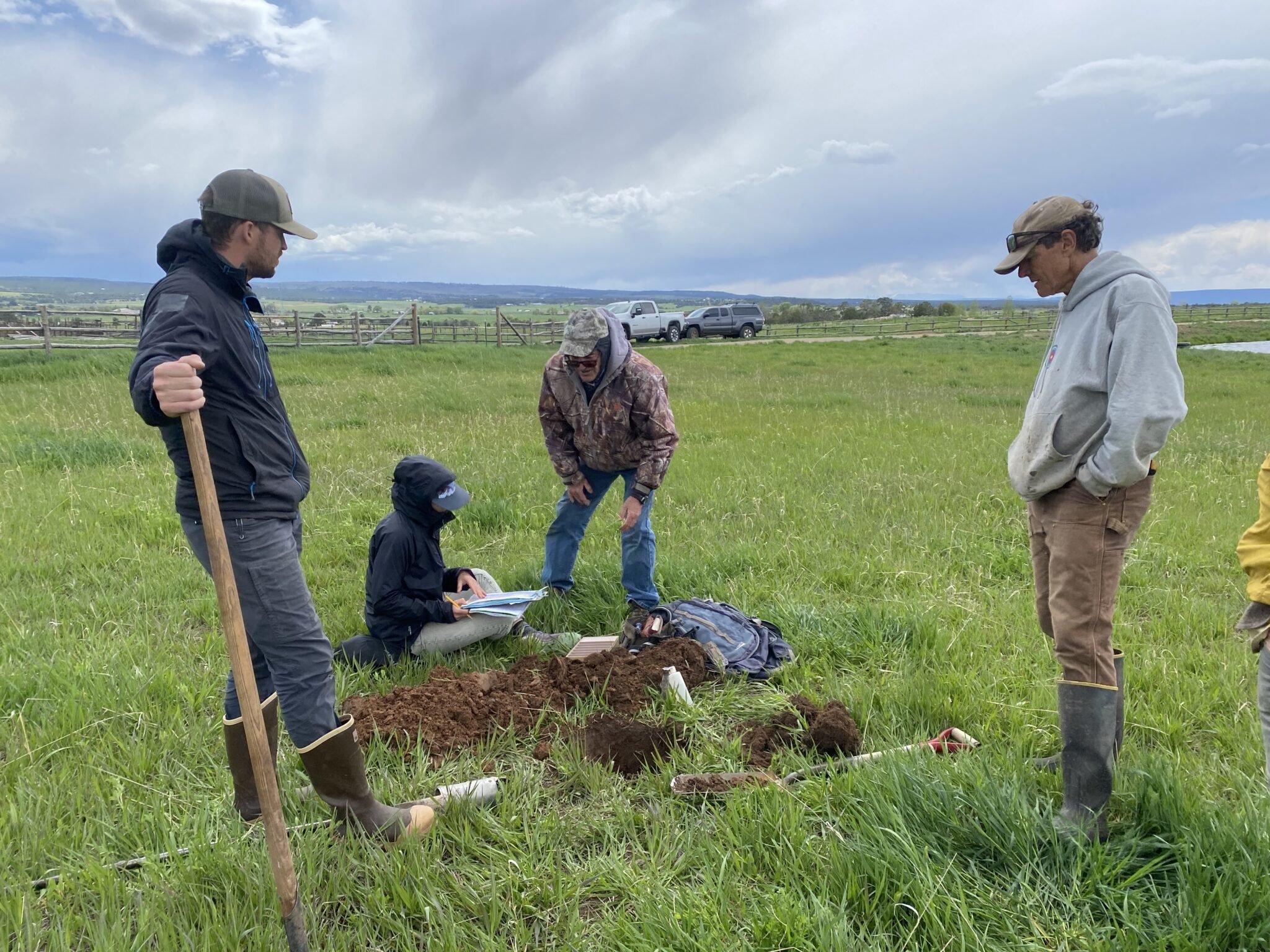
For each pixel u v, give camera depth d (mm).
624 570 4773
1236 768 3152
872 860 2537
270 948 2260
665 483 8023
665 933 2332
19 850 2623
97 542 5855
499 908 2455
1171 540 6332
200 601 4789
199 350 2260
